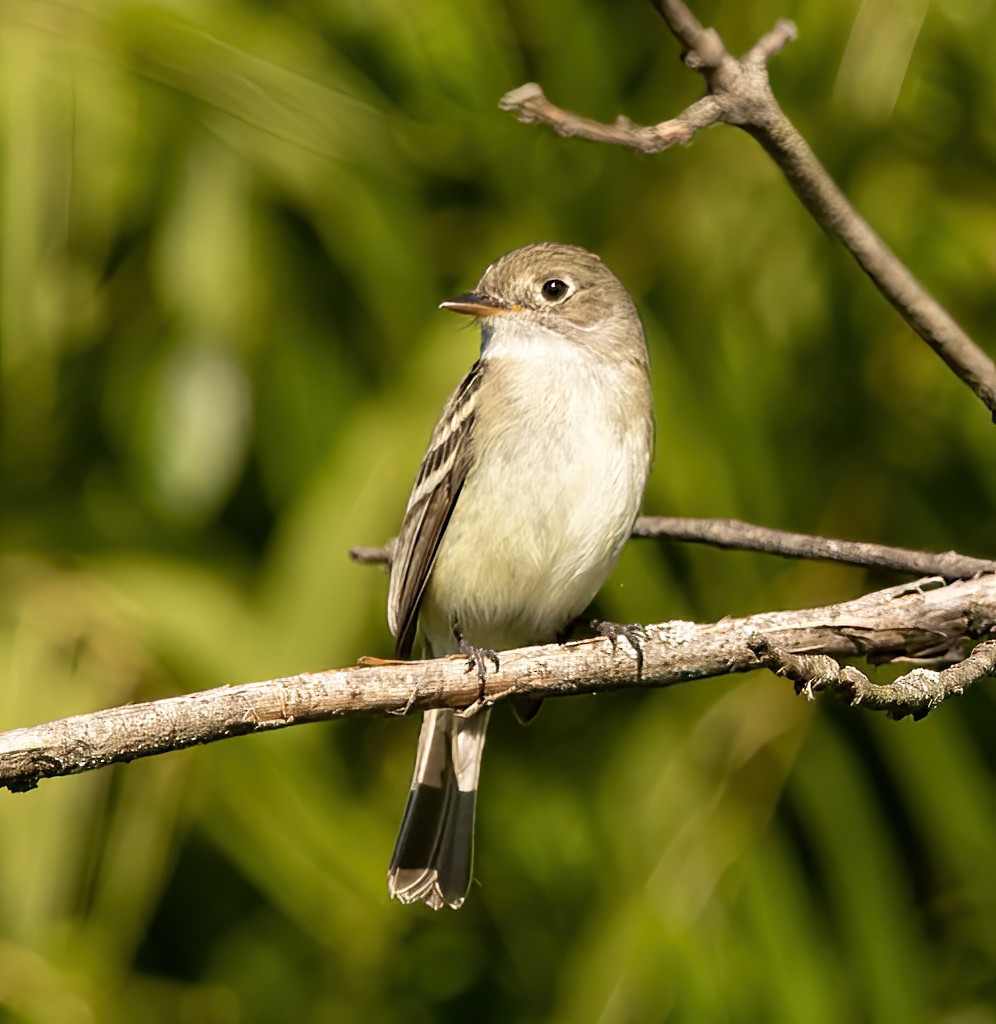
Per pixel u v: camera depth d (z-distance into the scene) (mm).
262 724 6418
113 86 10383
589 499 8680
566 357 8883
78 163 10516
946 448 11633
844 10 11078
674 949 9711
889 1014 10172
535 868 12094
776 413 11359
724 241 11359
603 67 11969
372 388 11648
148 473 11508
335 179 10891
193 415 11180
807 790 10555
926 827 11078
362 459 10547
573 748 12227
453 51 11836
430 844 8609
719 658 7109
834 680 6242
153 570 11047
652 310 11367
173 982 12422
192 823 11102
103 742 6125
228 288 10852
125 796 10273
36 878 9672
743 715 10547
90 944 10125
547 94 12008
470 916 12734
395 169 11242
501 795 12180
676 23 6445
